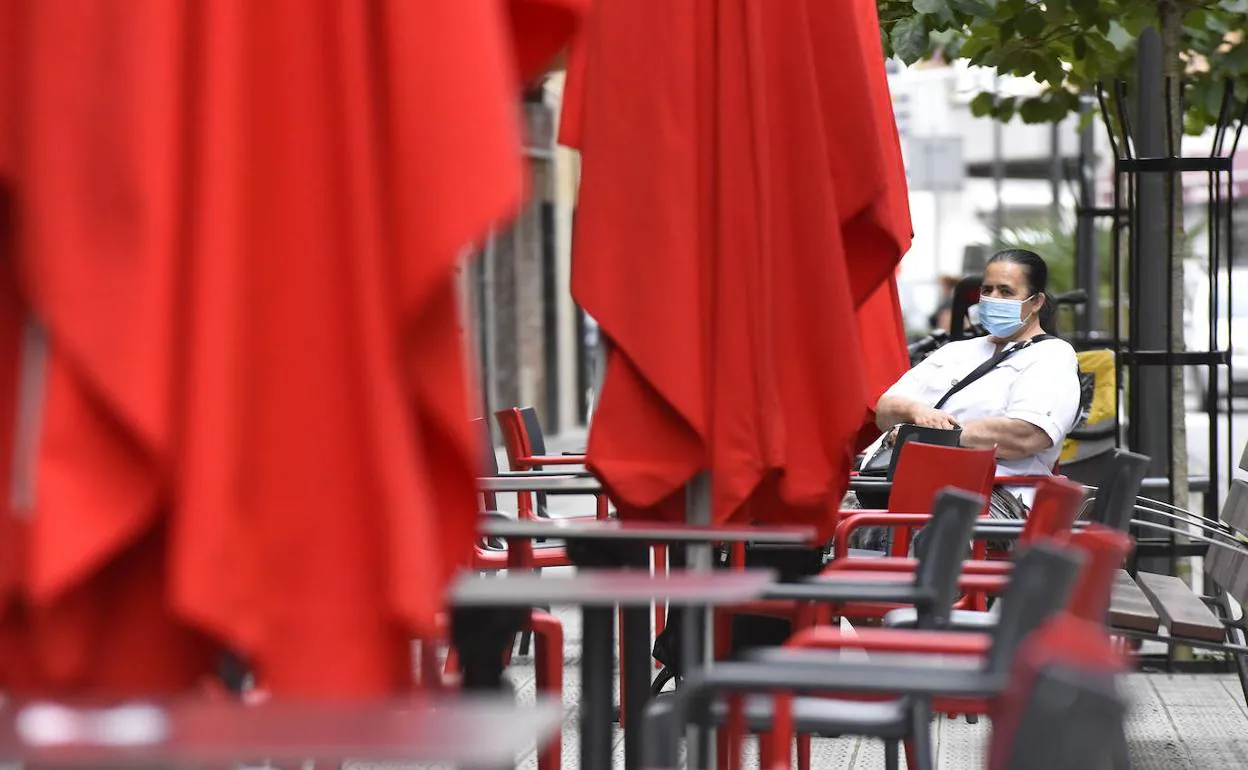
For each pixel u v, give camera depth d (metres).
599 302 15.10
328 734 6.96
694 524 15.45
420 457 9.09
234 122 8.52
